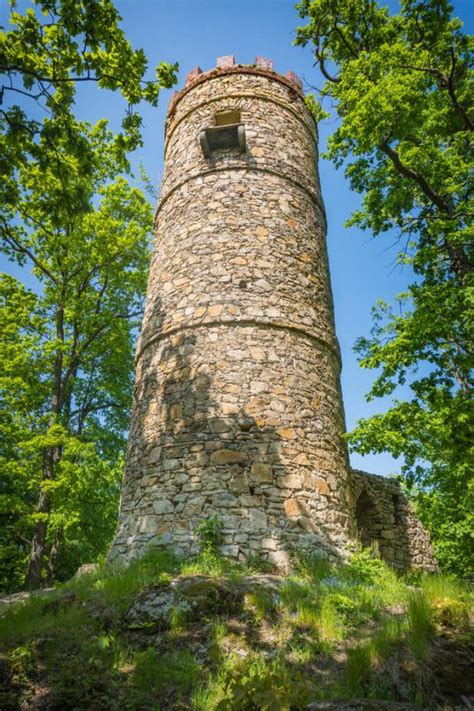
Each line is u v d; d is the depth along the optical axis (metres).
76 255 15.65
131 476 8.91
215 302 9.30
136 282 17.08
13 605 6.97
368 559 7.77
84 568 9.13
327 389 9.52
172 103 12.74
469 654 4.82
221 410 8.41
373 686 4.48
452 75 11.23
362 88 10.64
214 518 7.54
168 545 7.57
